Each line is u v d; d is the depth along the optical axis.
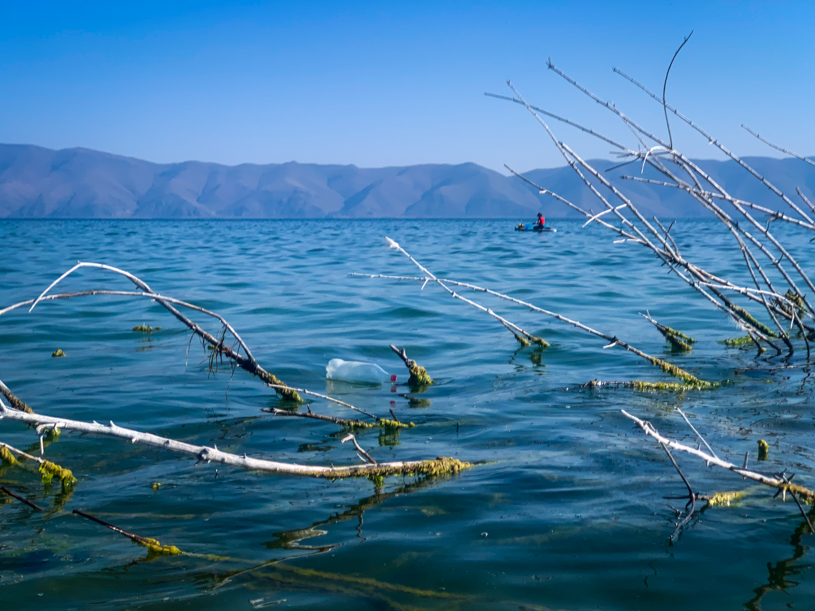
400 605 2.45
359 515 3.30
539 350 7.93
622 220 5.74
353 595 2.54
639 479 3.73
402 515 3.29
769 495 3.46
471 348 8.12
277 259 23.09
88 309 10.88
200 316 10.38
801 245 27.53
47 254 24.83
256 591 2.57
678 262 5.91
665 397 5.69
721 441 4.39
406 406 5.59
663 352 7.69
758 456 4.05
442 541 2.99
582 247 28.47
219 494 3.61
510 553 2.86
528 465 4.01
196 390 6.07
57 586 2.61
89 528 3.17
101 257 23.44
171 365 7.11
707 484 3.62
